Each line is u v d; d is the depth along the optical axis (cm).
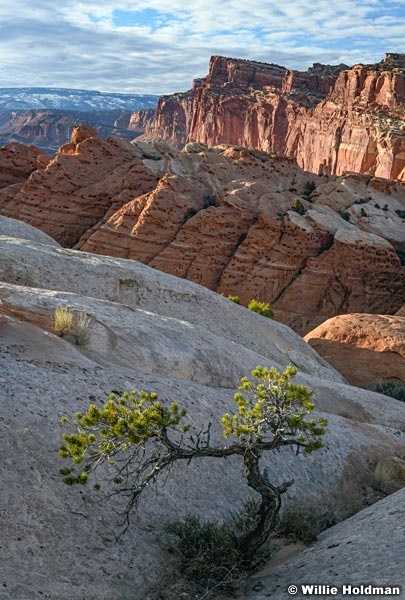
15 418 1004
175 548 954
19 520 849
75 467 983
